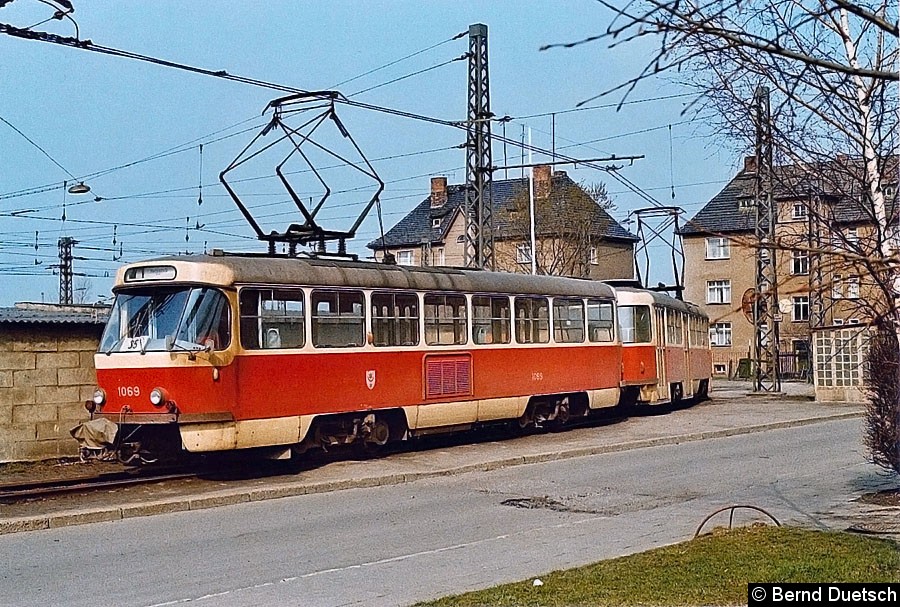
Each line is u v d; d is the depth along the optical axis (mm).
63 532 12195
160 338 15594
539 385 22500
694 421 26281
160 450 15867
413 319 19344
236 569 9961
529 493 15219
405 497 14953
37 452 17531
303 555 10664
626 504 14047
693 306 33562
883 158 8836
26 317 18578
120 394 15648
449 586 8953
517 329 22062
